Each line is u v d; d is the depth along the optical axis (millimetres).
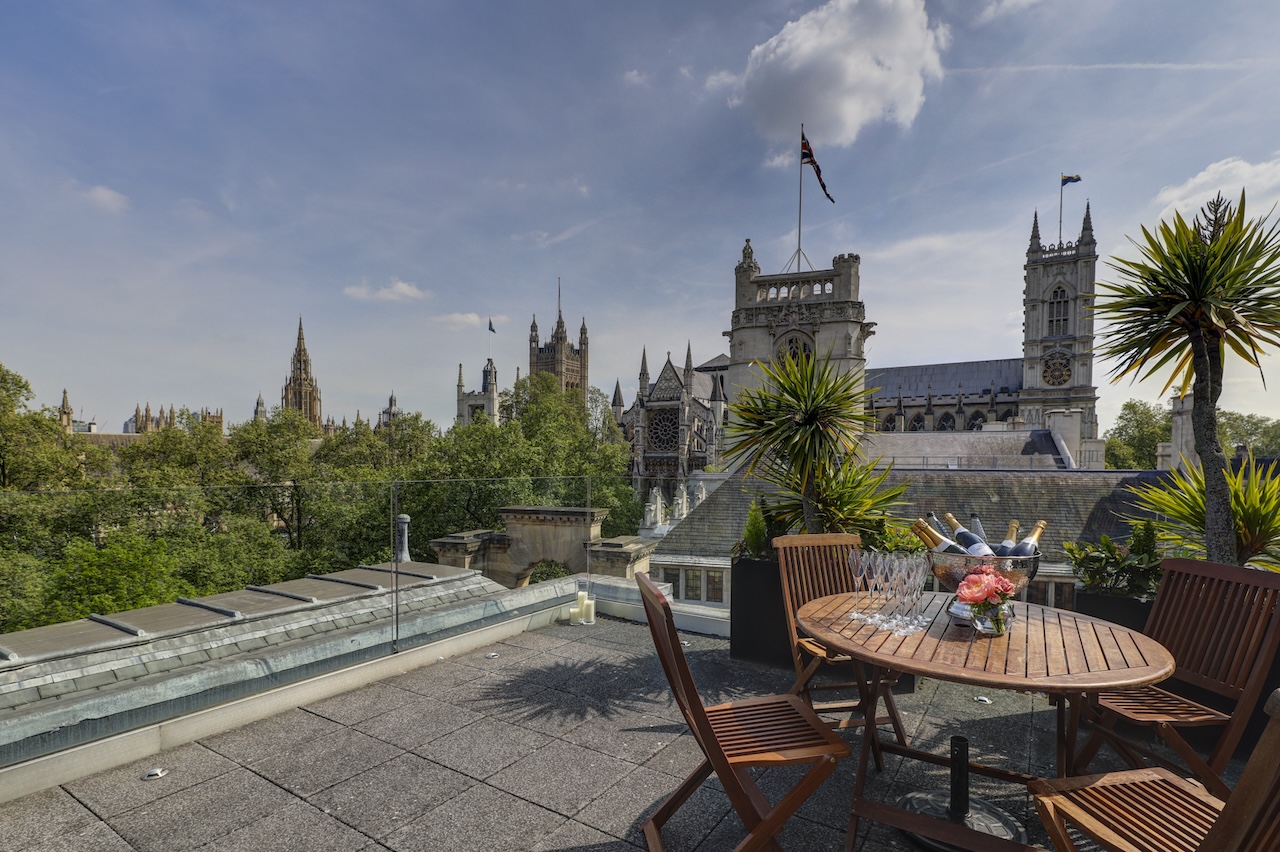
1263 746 1251
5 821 2996
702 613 6516
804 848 2846
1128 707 3150
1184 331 4609
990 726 4258
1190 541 4863
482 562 6566
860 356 47719
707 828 3000
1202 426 4512
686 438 71250
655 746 3869
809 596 4363
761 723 2867
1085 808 2186
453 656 5688
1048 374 86562
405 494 5934
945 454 40875
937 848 2814
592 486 8117
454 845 2836
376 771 3531
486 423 55375
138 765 3582
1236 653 3041
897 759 3779
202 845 2820
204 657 4203
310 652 4680
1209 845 1352
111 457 48219
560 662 5500
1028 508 17594
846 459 6152
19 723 3285
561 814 3102
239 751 3771
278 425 63156
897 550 5730
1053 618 3352
